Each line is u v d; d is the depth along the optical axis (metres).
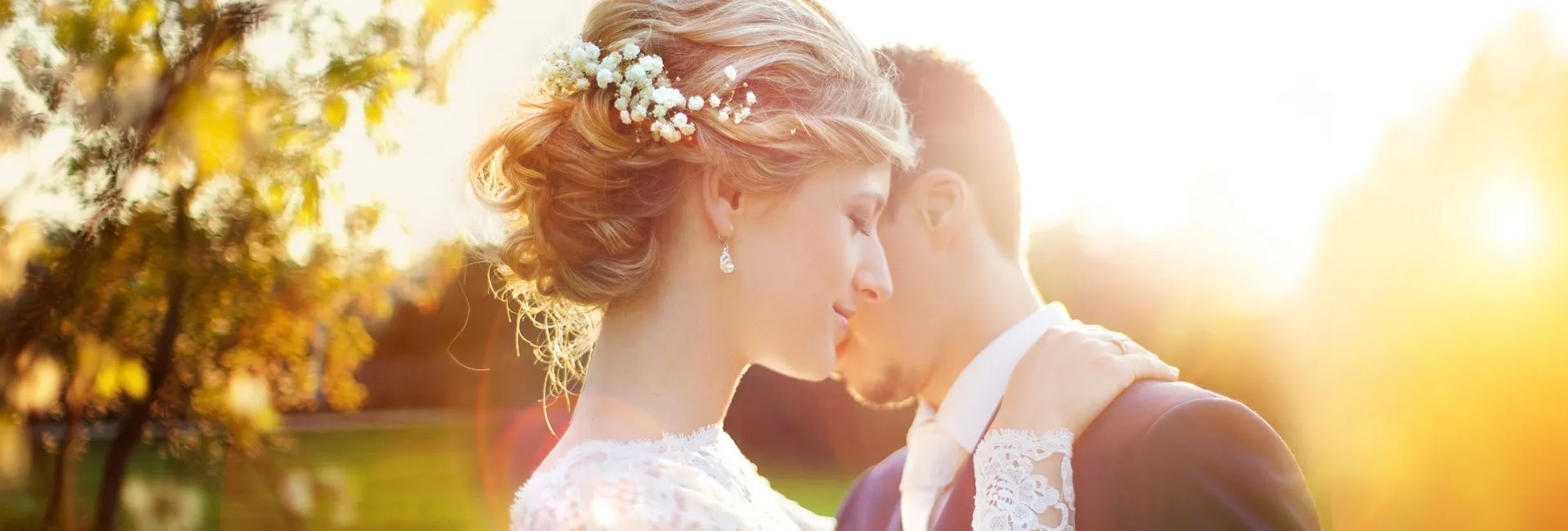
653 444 1.38
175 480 3.71
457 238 3.27
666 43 1.46
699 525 1.29
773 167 1.40
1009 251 2.33
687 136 1.42
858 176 1.48
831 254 1.45
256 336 3.68
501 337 11.26
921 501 2.27
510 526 1.40
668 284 1.45
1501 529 6.86
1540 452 6.82
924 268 2.27
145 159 3.15
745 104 1.43
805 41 1.48
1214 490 1.72
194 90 3.04
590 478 1.32
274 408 4.03
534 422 11.72
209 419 3.75
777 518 1.45
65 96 3.01
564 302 1.52
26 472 3.29
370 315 4.00
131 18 2.96
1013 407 1.91
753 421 13.56
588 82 1.46
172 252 3.25
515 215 1.61
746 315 1.45
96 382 3.38
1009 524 1.76
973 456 1.93
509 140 1.49
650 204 1.42
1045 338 2.00
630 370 1.44
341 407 4.16
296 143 3.21
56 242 3.14
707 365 1.45
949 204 2.26
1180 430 1.75
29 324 3.12
